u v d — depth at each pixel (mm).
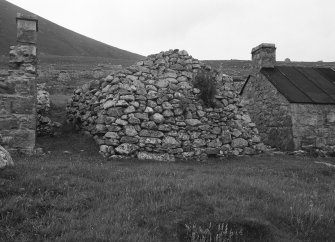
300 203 7844
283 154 16750
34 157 11906
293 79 20234
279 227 6723
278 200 7969
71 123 17203
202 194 7781
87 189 7918
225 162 13938
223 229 6289
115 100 14156
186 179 9188
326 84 20188
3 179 7590
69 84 29156
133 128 13828
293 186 9742
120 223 6148
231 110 16375
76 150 13844
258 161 14141
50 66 36594
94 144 14453
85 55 81250
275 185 9617
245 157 15219
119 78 15078
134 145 13594
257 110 21344
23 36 13531
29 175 8188
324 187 10070
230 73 38500
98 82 16469
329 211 7637
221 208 7027
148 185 8148
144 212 6672
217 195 7863
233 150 15531
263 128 20469
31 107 13008
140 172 9953
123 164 11891
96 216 6430
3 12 80250
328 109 18281
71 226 5898
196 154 14555
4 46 59469
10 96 12805
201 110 15570
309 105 18094
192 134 14891
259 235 6293
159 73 16000
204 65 17062
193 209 6895
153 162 12812
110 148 13273
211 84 16109
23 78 13055
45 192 7258
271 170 12125
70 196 7254
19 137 12734
